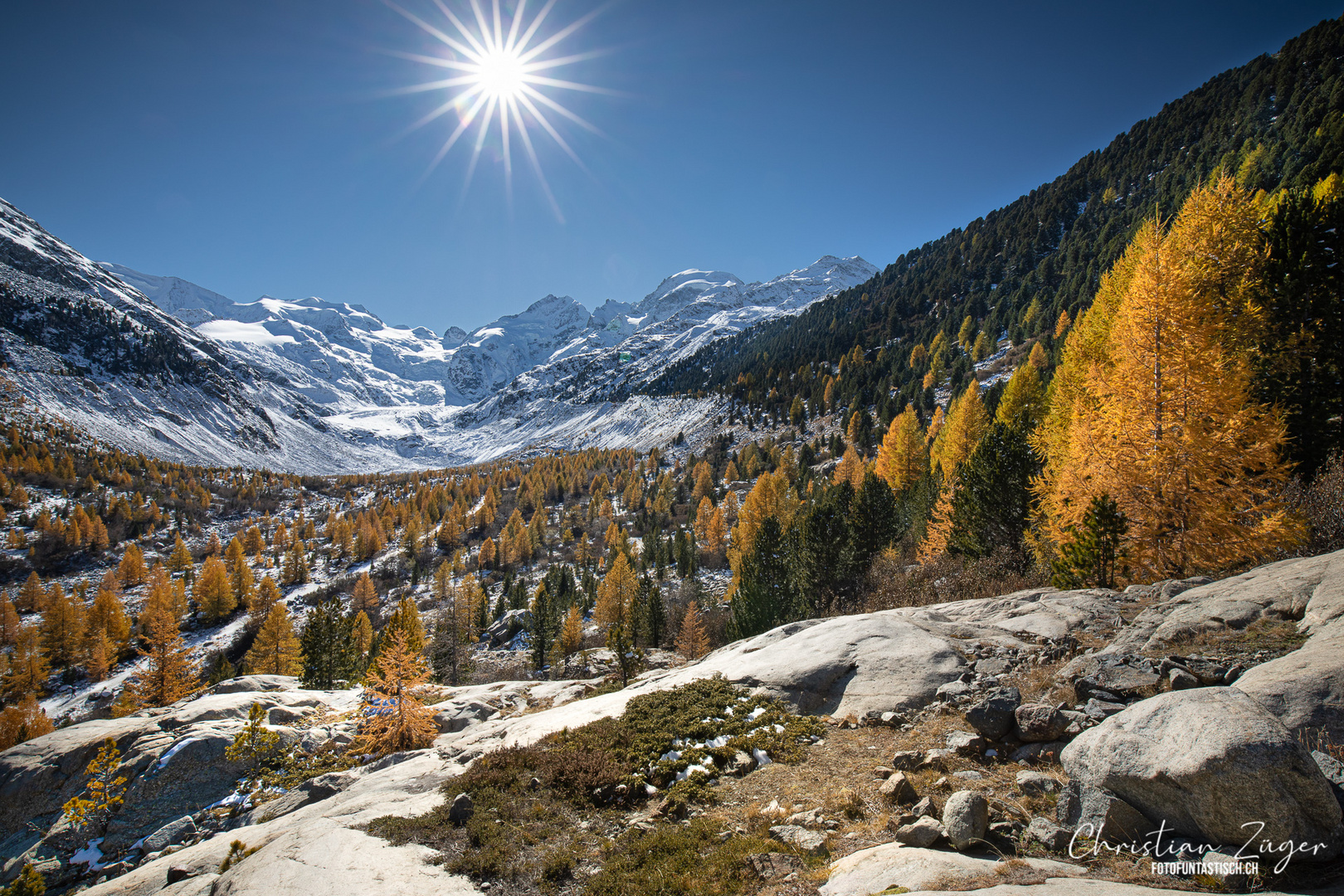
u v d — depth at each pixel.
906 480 53.94
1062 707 8.52
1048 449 24.05
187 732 16.81
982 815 6.25
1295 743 4.96
